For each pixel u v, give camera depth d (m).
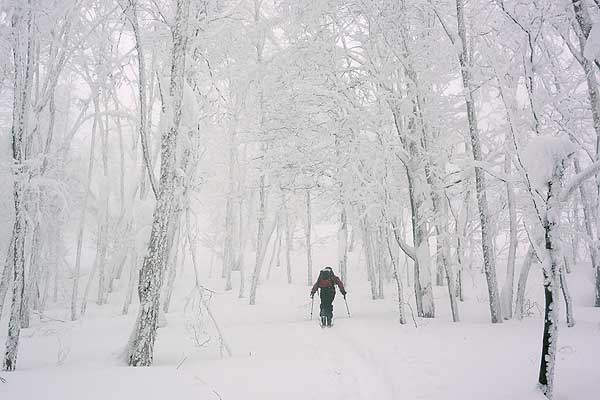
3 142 13.78
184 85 9.43
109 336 11.75
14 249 7.80
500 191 13.20
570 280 17.50
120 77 12.36
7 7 7.74
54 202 16.89
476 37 11.75
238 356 8.04
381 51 12.66
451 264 11.53
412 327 10.09
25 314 15.07
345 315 14.40
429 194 12.25
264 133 14.21
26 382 5.62
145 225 15.89
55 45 9.37
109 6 11.42
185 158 9.65
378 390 5.70
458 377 5.73
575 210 14.97
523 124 11.23
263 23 15.64
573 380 5.34
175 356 8.48
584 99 10.77
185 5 8.37
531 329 9.21
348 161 12.34
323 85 12.77
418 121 12.41
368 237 18.58
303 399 5.23
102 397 5.00
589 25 5.15
